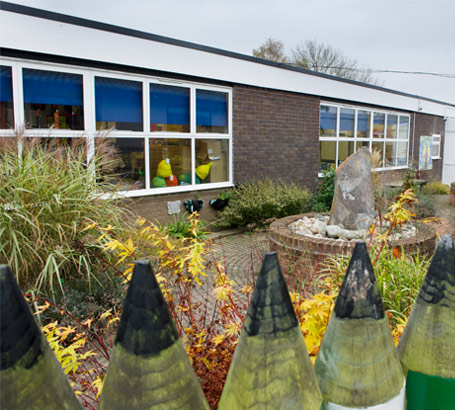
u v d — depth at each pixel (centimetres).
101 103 646
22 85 560
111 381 90
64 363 167
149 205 718
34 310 323
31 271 355
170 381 89
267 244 546
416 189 850
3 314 75
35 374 78
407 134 1501
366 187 539
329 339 114
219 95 817
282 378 98
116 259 371
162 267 229
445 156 1836
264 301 99
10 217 329
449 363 118
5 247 340
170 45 710
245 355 100
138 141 700
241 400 99
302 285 286
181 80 741
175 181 762
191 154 782
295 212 820
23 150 386
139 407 87
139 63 671
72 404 86
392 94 1349
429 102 1598
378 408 108
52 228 356
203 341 197
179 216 763
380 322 110
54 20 572
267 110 905
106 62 632
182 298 218
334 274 314
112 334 238
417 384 121
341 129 1167
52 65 584
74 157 425
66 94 606
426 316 121
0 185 350
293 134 977
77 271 367
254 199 784
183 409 90
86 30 605
